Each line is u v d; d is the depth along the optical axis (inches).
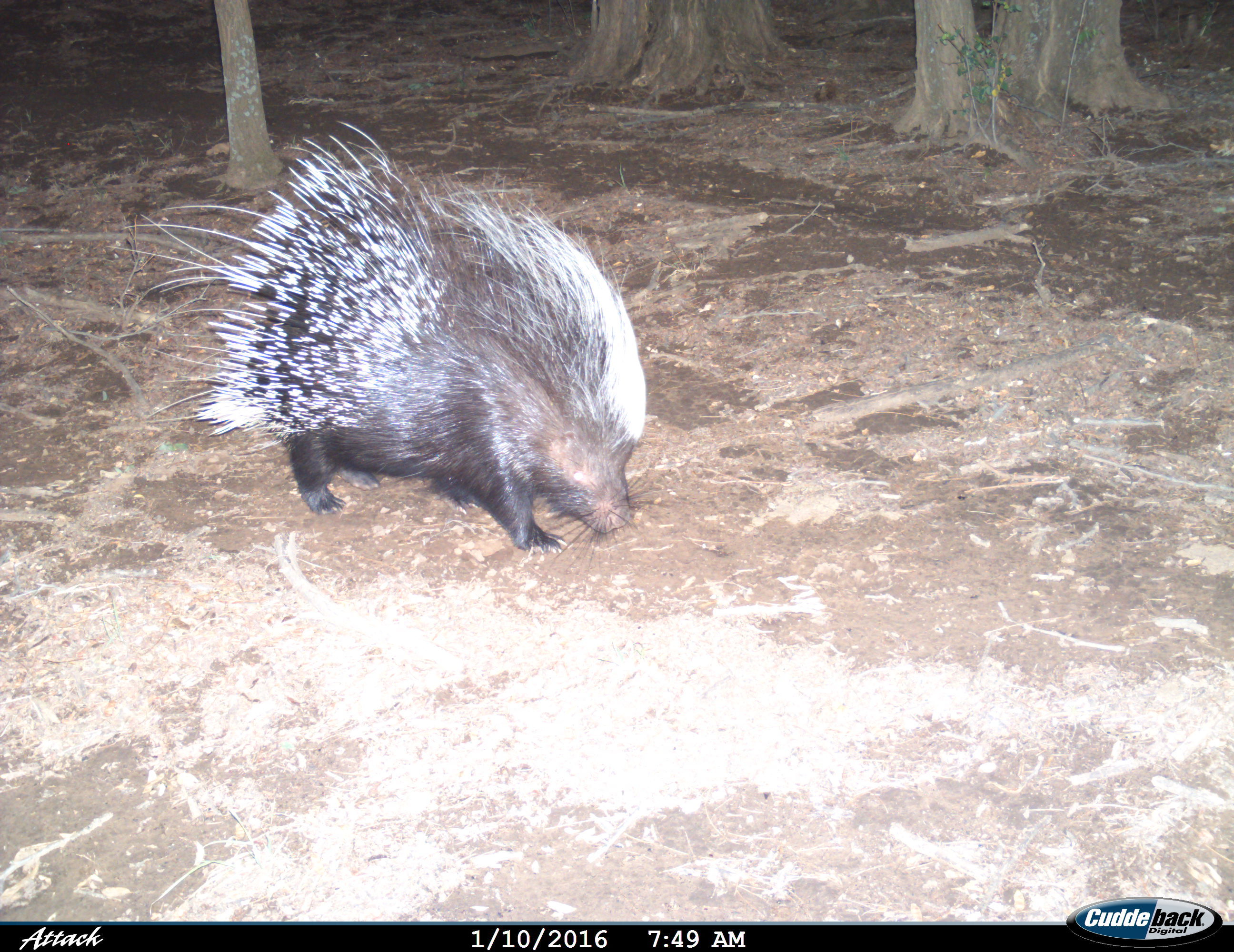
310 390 103.8
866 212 153.9
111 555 104.6
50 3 331.9
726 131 190.4
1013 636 93.5
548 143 192.1
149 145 200.7
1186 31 216.5
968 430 113.0
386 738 89.5
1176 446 108.4
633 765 87.3
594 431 101.0
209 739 90.0
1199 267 132.8
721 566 101.1
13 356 133.0
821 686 91.2
